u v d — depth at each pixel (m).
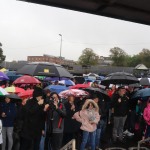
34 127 6.54
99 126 8.58
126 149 9.06
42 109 6.61
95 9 2.19
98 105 8.89
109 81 11.27
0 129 6.48
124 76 11.16
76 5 2.10
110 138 10.06
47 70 11.05
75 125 8.02
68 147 6.60
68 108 8.00
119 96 9.75
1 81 10.93
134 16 2.33
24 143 6.77
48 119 7.32
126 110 9.81
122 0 2.07
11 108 7.10
